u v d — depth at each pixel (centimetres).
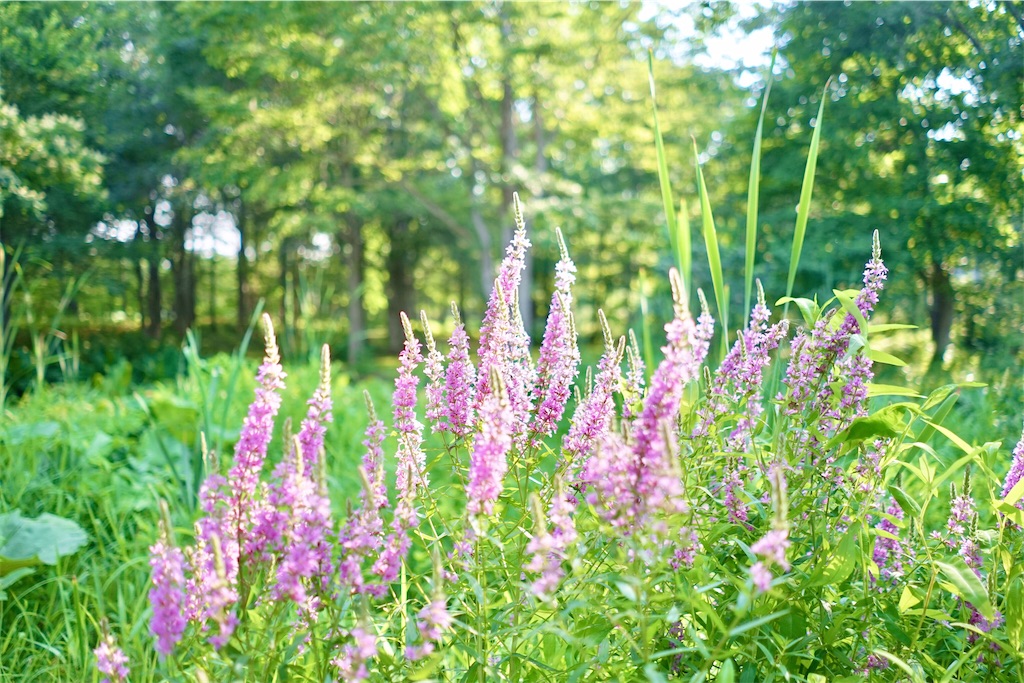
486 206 2061
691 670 202
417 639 188
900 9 718
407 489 193
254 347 1541
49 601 357
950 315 670
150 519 423
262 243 2022
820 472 219
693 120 1731
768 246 1013
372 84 1762
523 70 1828
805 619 205
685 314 173
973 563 220
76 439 477
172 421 504
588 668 188
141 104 1162
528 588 178
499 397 181
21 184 848
